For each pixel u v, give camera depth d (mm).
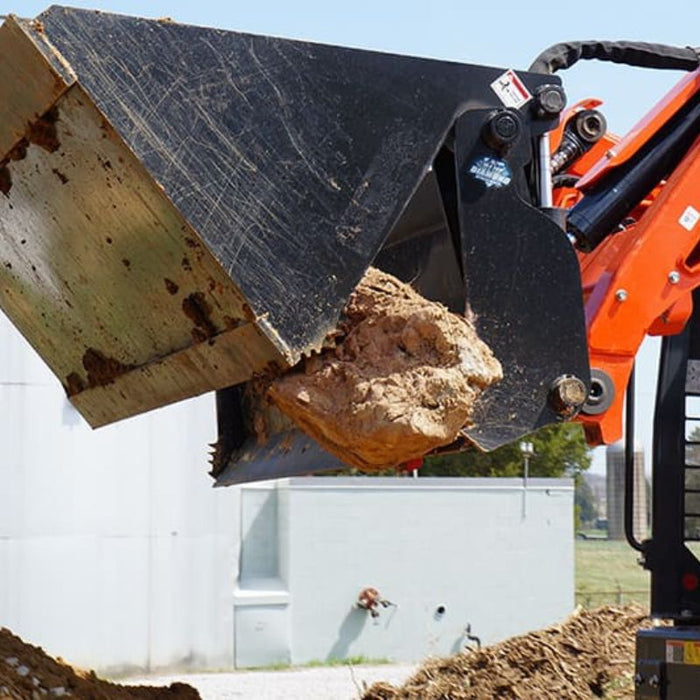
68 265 6500
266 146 5648
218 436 7844
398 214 5848
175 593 21984
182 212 5531
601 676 12734
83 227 6137
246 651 23531
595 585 36719
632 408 7844
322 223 5727
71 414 20891
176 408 21984
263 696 18844
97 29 5430
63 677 7129
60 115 5586
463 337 5840
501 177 6156
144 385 6715
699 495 8391
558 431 44438
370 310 5918
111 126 5434
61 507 20766
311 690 19641
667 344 8422
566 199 7910
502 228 6152
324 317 5738
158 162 5492
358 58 5816
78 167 5781
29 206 6293
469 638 23797
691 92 7434
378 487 25609
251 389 7723
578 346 6227
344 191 5766
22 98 5594
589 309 7055
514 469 42562
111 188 5742
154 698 7613
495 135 6090
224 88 5590
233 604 23297
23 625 20391
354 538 25297
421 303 5922
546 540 26891
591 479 62750
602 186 7352
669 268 7168
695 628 8414
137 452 21578
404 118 5895
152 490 21750
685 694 8211
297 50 5719
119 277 6242
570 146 7812
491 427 6074
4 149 5977
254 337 5727
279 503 25281
